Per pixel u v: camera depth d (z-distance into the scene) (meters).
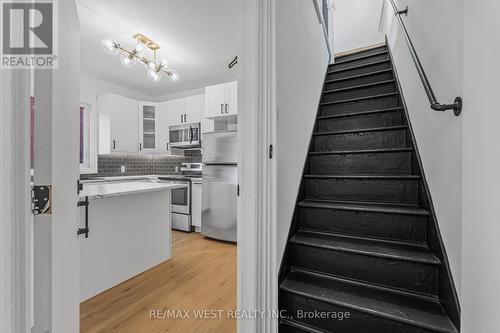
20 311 0.41
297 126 1.69
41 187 0.60
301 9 1.77
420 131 1.59
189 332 1.46
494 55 0.63
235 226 3.11
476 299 0.70
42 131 0.61
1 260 0.38
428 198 1.38
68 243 0.79
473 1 0.73
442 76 1.21
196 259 2.62
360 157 1.92
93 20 2.41
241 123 1.12
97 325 1.53
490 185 0.64
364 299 1.18
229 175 3.20
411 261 1.21
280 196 1.33
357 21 4.05
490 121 0.64
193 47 2.97
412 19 1.80
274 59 1.14
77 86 0.93
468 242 0.75
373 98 2.34
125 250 2.15
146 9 2.25
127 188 2.09
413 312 1.07
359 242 1.47
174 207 3.88
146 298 1.84
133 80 4.08
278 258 1.27
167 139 4.39
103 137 3.88
